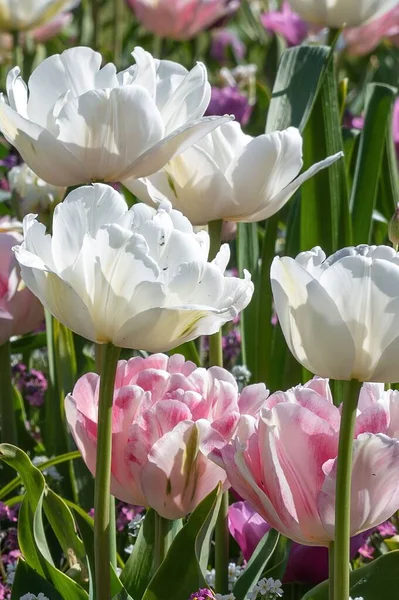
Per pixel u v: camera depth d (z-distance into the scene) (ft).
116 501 4.03
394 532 3.84
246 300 2.88
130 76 3.48
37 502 3.16
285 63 4.38
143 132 3.27
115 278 2.79
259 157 3.42
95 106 3.23
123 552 4.00
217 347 3.59
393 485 2.79
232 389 3.09
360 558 3.83
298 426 2.80
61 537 3.25
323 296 2.67
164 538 3.18
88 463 3.09
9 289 3.87
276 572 3.36
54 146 3.27
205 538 3.14
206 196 3.48
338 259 2.80
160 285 2.77
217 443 2.95
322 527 2.82
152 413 2.99
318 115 4.50
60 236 2.83
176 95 3.35
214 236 3.58
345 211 4.47
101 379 2.89
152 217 2.95
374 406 2.90
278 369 4.54
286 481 2.80
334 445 2.81
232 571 3.50
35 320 3.98
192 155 3.43
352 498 2.79
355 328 2.70
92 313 2.83
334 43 4.42
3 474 4.12
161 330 2.81
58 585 3.12
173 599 3.06
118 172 3.33
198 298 2.81
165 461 2.99
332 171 4.47
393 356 2.70
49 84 3.41
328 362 2.72
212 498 3.05
